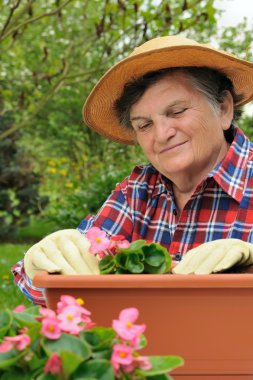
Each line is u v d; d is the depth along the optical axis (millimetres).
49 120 12164
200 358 946
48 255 1081
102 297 935
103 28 4598
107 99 1667
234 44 6324
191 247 1617
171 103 1504
